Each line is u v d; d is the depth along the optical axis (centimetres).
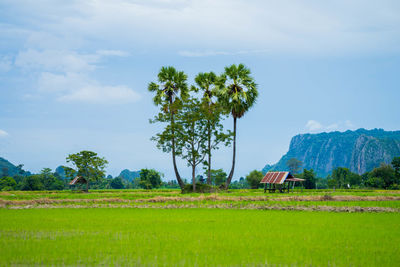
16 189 12500
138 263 1320
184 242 1692
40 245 1616
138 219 2533
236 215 2775
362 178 12975
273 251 1512
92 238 1784
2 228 2089
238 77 6288
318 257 1412
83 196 4641
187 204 3622
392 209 2994
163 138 5912
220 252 1493
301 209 3158
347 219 2502
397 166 10950
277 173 5850
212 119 5900
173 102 6044
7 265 1291
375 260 1369
